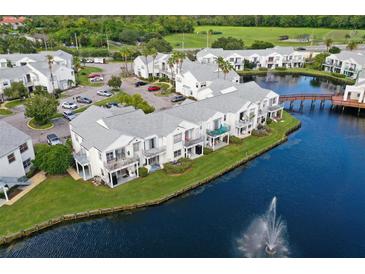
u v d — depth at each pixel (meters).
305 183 51.91
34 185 48.94
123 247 38.81
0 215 42.59
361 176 54.22
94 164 50.19
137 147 51.69
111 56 151.12
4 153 47.03
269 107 74.44
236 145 62.69
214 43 154.50
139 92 96.00
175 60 97.38
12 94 85.06
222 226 42.22
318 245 39.41
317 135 70.44
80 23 190.38
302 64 135.62
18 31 191.25
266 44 152.38
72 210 43.62
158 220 43.19
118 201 45.50
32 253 38.06
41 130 68.19
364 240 40.12
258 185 51.16
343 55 122.12
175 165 53.16
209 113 61.19
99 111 59.50
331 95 90.25
